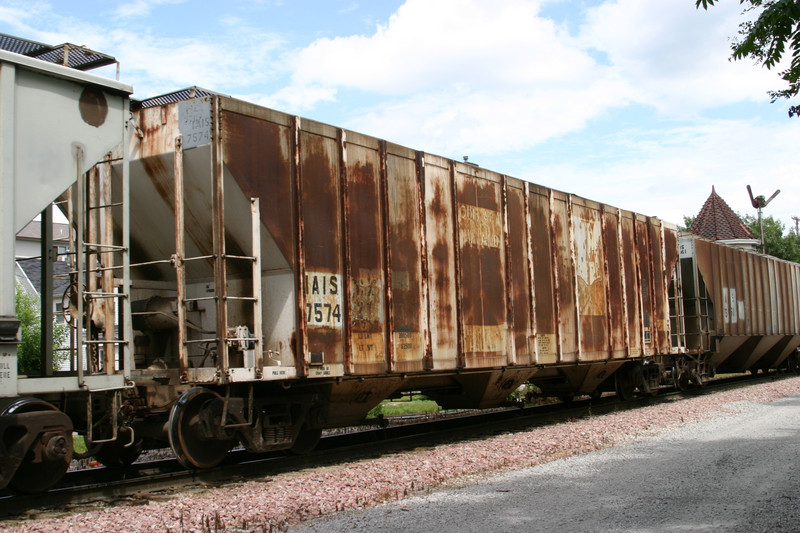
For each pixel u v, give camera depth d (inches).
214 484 334.0
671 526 250.5
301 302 371.6
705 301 844.6
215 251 341.1
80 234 291.4
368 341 416.8
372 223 430.0
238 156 350.9
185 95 370.9
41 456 269.1
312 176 392.2
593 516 264.4
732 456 384.8
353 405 433.1
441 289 478.6
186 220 373.7
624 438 463.5
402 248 449.7
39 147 273.1
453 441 485.4
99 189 379.2
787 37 243.4
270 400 375.9
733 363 997.8
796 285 1170.6
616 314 684.7
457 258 493.7
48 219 322.3
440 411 746.8
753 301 977.5
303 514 273.1
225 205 358.0
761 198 1675.7
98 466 428.1
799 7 233.8
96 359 329.7
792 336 1114.7
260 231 362.6
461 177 510.0
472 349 498.6
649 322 740.0
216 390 359.9
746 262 973.2
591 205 666.8
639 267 733.3
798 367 1168.8
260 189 360.2
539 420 584.7
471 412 737.6
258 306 350.0
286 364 371.6
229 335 345.4
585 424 534.0
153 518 265.1
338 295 399.5
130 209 387.9
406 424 573.9
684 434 471.8
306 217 384.5
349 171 417.4
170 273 408.8
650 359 741.9
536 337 565.0
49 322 318.0
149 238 397.4
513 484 324.8
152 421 363.9
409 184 462.6
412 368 446.6
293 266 372.8
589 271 650.8
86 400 307.9
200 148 347.9
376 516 269.0
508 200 557.3
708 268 849.5
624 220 722.2
